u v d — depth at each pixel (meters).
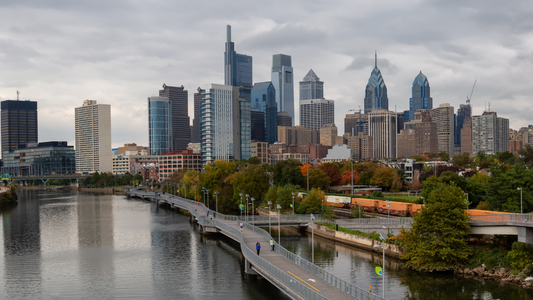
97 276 100.00
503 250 95.00
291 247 120.00
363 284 86.19
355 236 119.25
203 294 85.75
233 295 84.69
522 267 86.19
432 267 92.38
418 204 143.62
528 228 87.69
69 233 159.00
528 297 78.06
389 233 114.06
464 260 93.94
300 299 65.19
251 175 198.88
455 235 92.75
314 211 155.50
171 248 128.50
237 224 137.50
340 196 190.00
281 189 173.12
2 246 135.38
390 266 98.38
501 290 81.56
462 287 83.69
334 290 66.81
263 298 82.75
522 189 114.56
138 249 128.00
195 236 148.50
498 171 129.12
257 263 85.31
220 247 129.12
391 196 199.25
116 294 87.19
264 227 150.50
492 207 122.06
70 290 90.25
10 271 105.44
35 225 181.38
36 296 86.88
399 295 80.19
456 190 99.94
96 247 132.25
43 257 119.50
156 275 99.69
